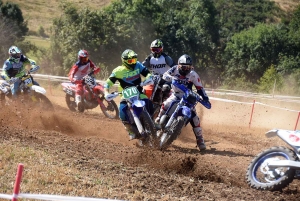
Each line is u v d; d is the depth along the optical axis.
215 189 11.83
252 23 147.88
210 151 16.56
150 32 99.12
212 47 111.62
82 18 89.12
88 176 11.91
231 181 12.70
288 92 73.00
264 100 48.41
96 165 13.00
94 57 87.62
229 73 112.19
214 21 127.25
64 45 88.12
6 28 105.75
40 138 15.80
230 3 155.50
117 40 90.94
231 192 11.60
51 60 92.38
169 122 15.18
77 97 22.75
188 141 18.61
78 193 10.66
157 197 10.88
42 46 120.25
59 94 41.50
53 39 93.31
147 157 14.16
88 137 17.34
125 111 15.70
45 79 46.88
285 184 11.36
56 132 17.41
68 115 21.95
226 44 121.62
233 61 112.50
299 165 10.94
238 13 153.00
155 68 18.91
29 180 11.15
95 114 23.94
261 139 20.78
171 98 15.86
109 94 15.41
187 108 15.08
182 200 10.72
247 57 112.38
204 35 113.00
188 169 13.41
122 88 16.03
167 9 118.19
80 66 23.19
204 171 13.31
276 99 46.28
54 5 187.00
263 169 11.87
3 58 96.56
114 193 10.83
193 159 13.65
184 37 103.38
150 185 11.74
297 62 105.81
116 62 90.00
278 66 106.25
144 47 97.31
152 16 100.06
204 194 11.38
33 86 20.50
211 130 22.73
